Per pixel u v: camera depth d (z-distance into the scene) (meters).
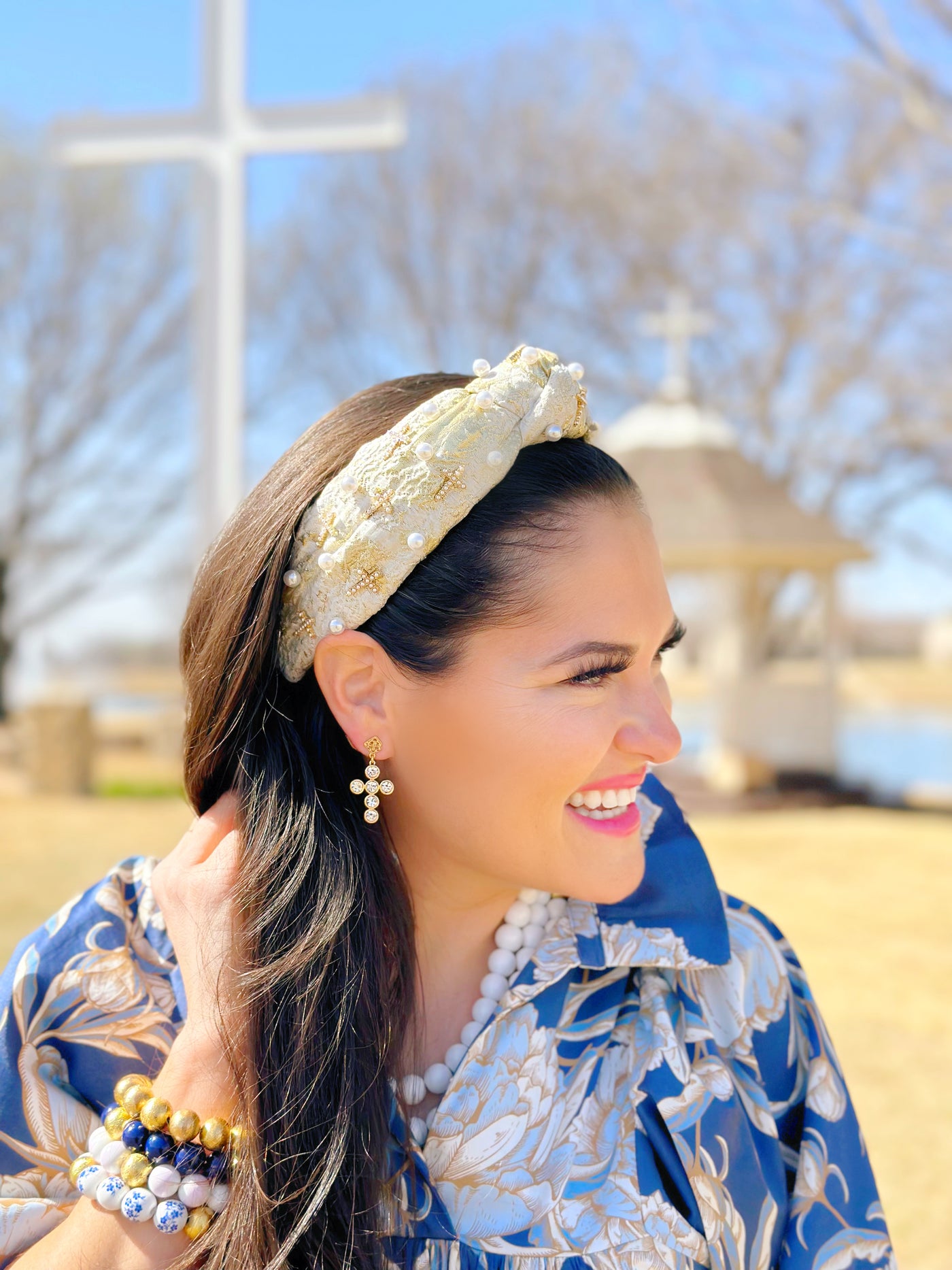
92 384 16.14
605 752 1.02
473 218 16.19
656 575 1.06
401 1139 1.05
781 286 14.96
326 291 16.92
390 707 1.06
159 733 13.57
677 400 10.27
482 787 1.03
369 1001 1.04
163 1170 0.98
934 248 11.27
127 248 15.80
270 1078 1.01
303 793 1.10
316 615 1.07
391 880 1.09
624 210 14.98
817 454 15.95
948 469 15.70
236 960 1.04
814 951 5.10
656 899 1.15
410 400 1.11
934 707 19.61
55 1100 1.08
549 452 1.05
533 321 16.38
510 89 16.09
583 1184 1.04
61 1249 0.98
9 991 1.10
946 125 9.23
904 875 6.52
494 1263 1.01
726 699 9.72
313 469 1.09
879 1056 3.91
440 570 1.02
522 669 1.01
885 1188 2.99
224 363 5.73
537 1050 1.08
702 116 13.54
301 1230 0.97
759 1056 1.16
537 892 1.14
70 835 7.84
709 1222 1.04
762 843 7.41
